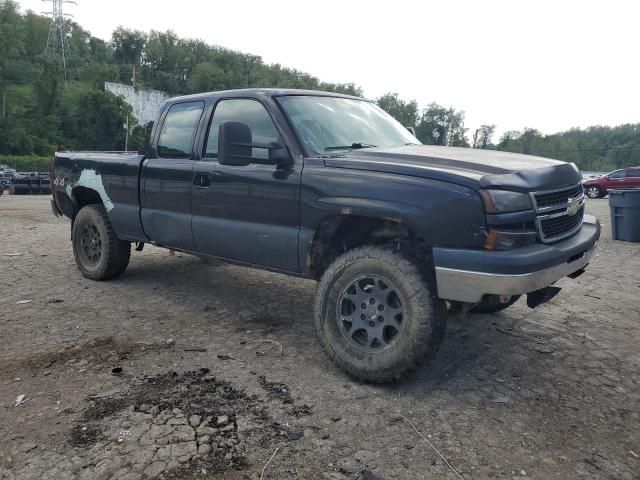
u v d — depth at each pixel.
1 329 4.39
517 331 4.60
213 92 4.68
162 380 3.49
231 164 3.80
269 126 4.08
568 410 3.22
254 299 5.39
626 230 10.16
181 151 4.78
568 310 5.27
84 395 3.27
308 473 2.54
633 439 2.92
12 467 2.55
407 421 3.02
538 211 3.24
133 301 5.25
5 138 90.81
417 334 3.21
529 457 2.72
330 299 3.59
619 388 3.53
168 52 161.38
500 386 3.51
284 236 3.88
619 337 4.51
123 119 101.88
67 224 11.44
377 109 5.07
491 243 3.04
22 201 19.53
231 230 4.25
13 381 3.45
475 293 3.05
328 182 3.58
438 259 3.13
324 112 4.31
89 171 5.72
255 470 2.55
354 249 3.55
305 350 4.05
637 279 6.74
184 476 2.49
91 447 2.71
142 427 2.90
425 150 3.91
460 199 3.07
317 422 2.99
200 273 6.44
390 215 3.30
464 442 2.83
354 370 3.46
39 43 141.62
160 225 4.95
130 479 2.46
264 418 3.02
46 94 105.69
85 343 4.12
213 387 3.39
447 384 3.51
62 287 5.72
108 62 161.00
